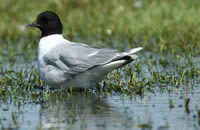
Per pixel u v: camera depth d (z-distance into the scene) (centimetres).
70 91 1100
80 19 2044
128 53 1015
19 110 936
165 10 1992
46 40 1147
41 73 1117
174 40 1564
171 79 1155
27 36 1930
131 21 1922
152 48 1559
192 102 934
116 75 1196
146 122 807
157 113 862
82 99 1014
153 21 1870
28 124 830
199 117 815
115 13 2072
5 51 1670
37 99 1030
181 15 1897
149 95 1016
